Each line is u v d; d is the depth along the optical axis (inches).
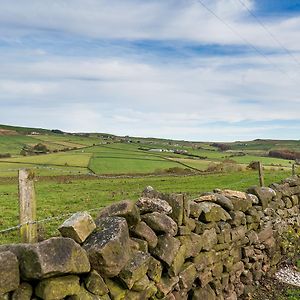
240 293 362.6
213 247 320.2
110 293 209.8
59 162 1873.8
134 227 241.9
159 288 247.4
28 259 171.0
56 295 175.9
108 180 1085.1
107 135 4372.5
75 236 204.5
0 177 1042.7
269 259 420.2
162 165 1948.8
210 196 339.9
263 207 417.7
